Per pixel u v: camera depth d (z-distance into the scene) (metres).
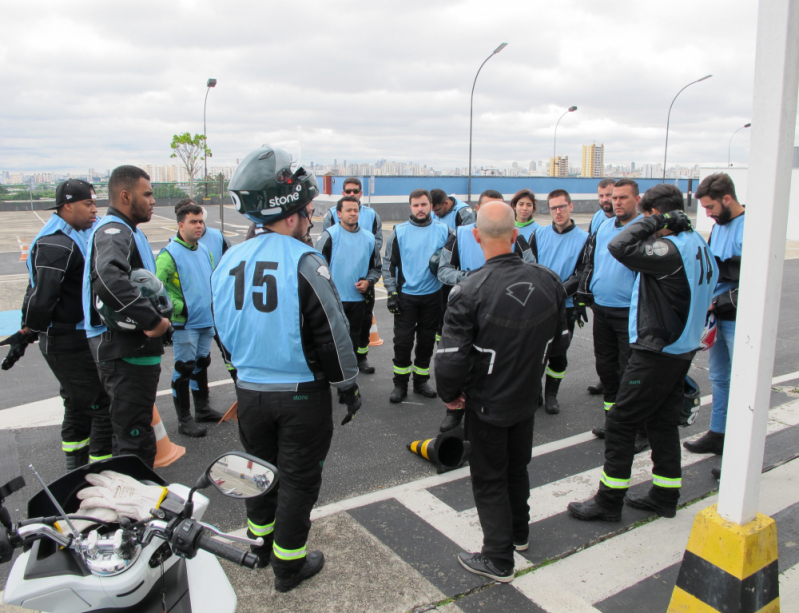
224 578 1.99
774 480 4.06
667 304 3.19
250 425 2.71
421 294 5.48
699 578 2.43
